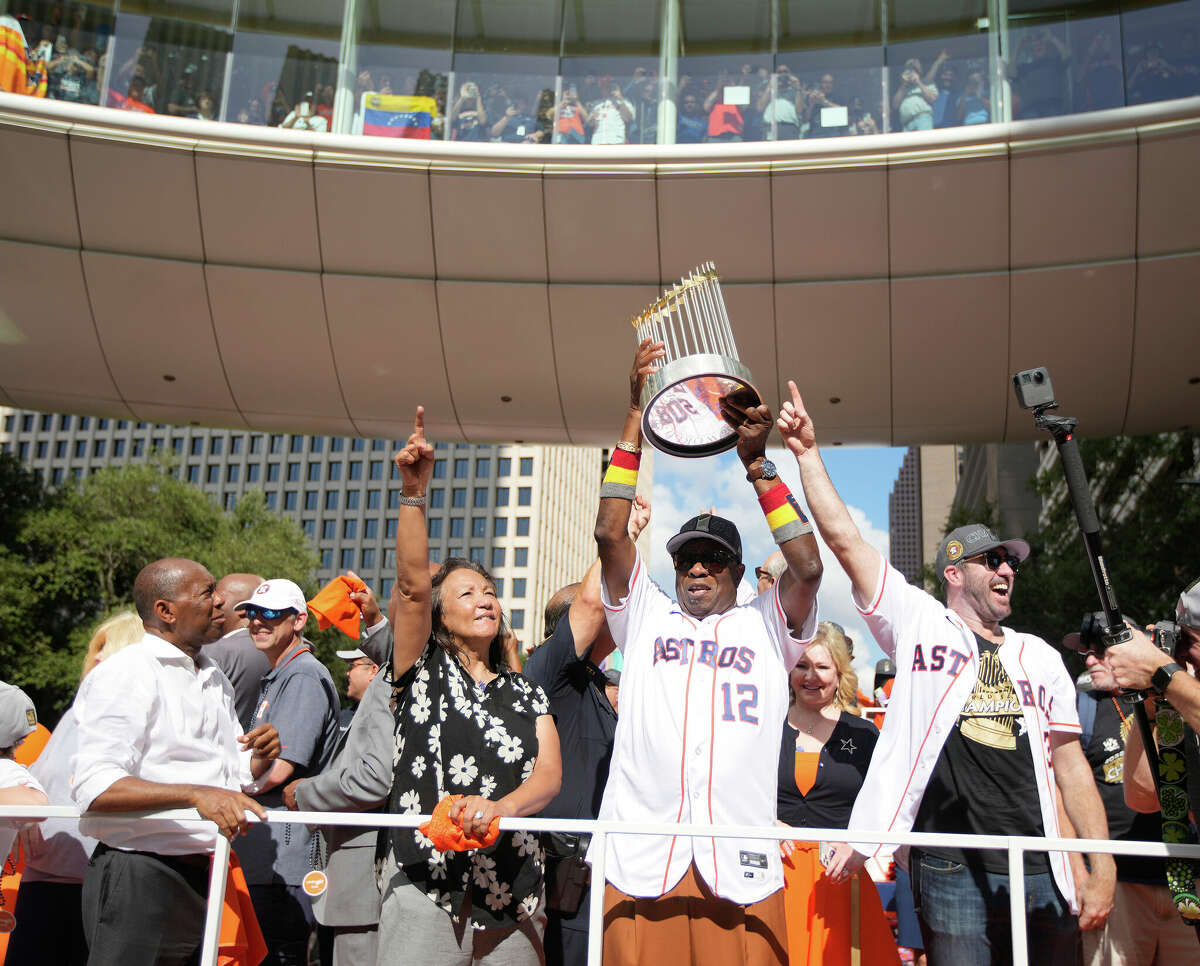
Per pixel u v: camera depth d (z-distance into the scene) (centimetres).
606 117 1188
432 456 338
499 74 1214
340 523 10706
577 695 414
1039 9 1137
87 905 322
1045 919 308
